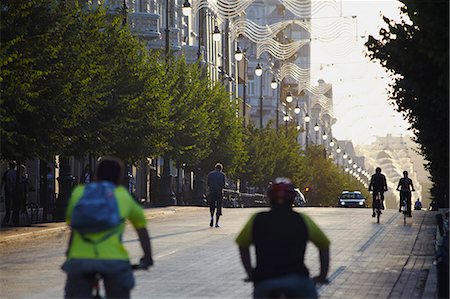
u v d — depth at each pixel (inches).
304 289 656.4
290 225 669.9
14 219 2810.0
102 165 745.6
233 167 5634.8
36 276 1529.3
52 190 3570.4
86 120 3046.3
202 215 3882.9
